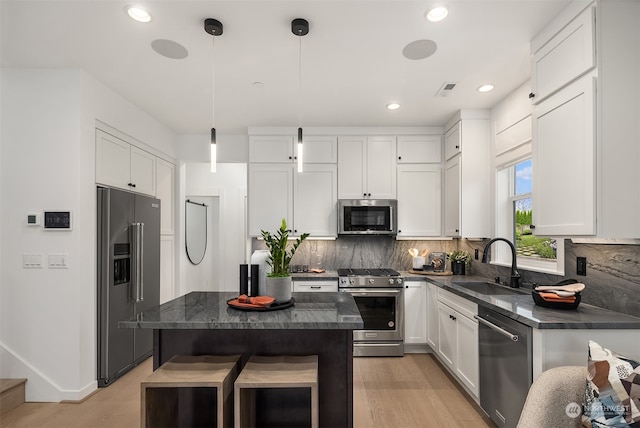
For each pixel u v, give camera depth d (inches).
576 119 71.4
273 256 80.9
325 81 111.8
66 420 93.5
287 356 75.2
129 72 106.4
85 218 106.4
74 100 103.9
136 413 97.0
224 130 165.2
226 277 224.2
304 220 158.2
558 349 67.5
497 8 74.7
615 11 67.6
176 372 65.6
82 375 104.3
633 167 67.3
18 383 100.8
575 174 71.6
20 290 104.1
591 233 67.2
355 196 158.7
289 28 82.4
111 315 113.6
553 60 78.4
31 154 104.4
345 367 78.1
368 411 98.7
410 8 74.9
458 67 102.2
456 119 141.0
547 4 73.4
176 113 142.1
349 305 81.2
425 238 158.1
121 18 78.8
